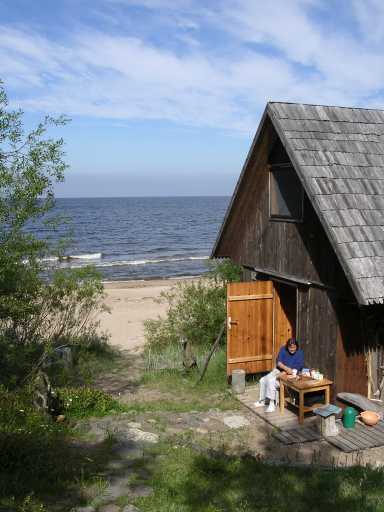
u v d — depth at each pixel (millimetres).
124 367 13375
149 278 38656
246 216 11836
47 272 11148
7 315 9305
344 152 9367
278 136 10125
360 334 8969
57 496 5363
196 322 15008
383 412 8727
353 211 8500
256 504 5512
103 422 8398
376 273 7898
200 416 9188
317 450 7742
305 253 9656
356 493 5875
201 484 5945
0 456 5926
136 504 5305
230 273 14852
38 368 9586
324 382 8844
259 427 8703
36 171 8555
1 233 8625
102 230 82375
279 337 11445
